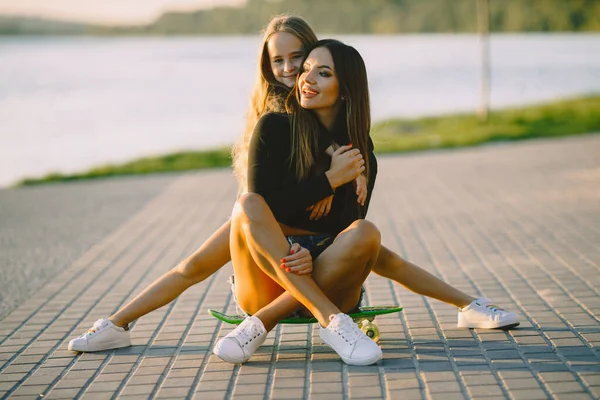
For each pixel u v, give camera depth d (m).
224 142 19.47
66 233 8.62
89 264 6.96
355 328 3.84
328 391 3.52
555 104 25.78
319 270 3.81
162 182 12.88
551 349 3.99
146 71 52.28
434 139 17.77
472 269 6.12
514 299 5.13
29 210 10.38
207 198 10.90
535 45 83.25
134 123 24.77
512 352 3.96
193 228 8.62
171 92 36.09
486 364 3.79
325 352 4.10
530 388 3.45
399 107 28.81
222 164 14.97
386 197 10.23
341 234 3.78
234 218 3.87
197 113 27.44
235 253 3.94
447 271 6.11
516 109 24.52
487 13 21.47
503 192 10.13
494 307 4.38
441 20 164.50
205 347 4.32
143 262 6.97
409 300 5.21
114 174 14.23
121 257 7.22
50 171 15.66
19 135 21.97
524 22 138.75
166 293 4.29
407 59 59.19
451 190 10.55
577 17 134.25
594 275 5.69
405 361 3.88
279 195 3.81
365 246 3.73
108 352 4.29
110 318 4.32
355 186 3.94
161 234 8.34
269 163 3.85
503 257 6.48
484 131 18.84
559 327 4.39
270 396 3.50
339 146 3.98
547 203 9.12
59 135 21.94
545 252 6.58
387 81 40.56
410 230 7.93
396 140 17.89
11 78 46.06
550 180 10.98
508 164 13.09
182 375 3.85
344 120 4.00
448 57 61.47
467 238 7.39
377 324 4.62
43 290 6.03
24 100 33.03
